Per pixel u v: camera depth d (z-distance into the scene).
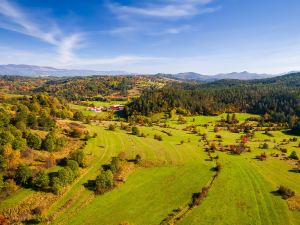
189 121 192.50
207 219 64.56
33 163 77.44
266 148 125.25
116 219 63.16
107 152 100.56
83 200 69.19
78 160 84.62
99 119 176.50
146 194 75.81
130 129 143.25
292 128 165.50
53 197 67.50
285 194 76.88
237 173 91.81
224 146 124.31
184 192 77.50
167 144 120.06
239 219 64.94
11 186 65.06
